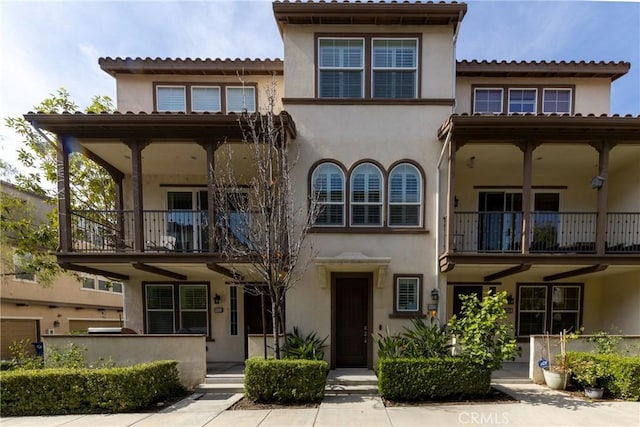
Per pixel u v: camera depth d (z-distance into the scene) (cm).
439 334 655
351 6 748
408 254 764
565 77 888
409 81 794
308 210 761
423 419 481
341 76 793
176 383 636
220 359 900
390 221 775
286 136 714
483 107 894
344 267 743
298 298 757
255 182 660
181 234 855
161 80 906
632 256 700
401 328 750
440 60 787
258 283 848
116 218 901
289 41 789
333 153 780
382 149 780
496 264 712
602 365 591
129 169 907
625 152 773
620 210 852
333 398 585
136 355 680
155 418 500
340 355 782
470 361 575
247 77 905
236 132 707
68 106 1130
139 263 704
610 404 542
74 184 1095
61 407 532
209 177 709
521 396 584
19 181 1087
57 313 1455
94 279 1708
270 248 611
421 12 755
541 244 818
